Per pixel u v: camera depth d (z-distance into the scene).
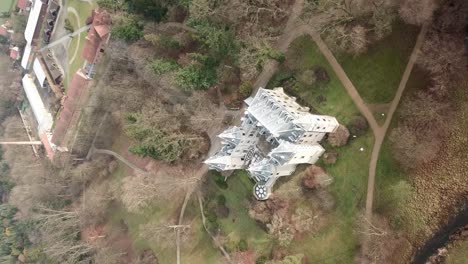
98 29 126.81
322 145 92.88
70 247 134.75
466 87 78.38
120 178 132.88
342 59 92.19
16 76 172.62
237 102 104.31
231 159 97.44
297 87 96.56
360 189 88.25
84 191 144.12
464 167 78.75
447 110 79.75
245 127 93.38
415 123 82.25
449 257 79.56
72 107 139.75
